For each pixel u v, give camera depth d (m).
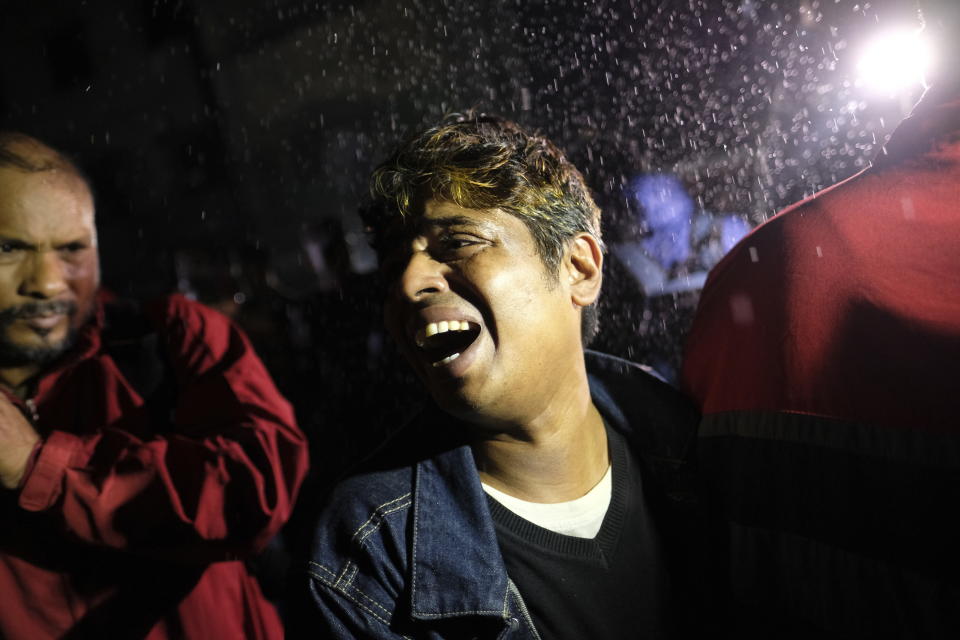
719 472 1.06
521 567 0.97
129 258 8.97
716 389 1.10
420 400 3.14
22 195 1.23
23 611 1.28
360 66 8.15
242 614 1.57
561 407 0.98
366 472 1.02
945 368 0.83
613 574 1.00
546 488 1.00
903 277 0.89
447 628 0.94
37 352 1.32
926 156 0.94
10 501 1.27
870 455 0.88
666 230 3.46
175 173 9.17
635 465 1.10
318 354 3.32
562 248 0.97
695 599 1.09
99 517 1.23
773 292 1.02
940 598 0.84
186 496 1.28
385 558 0.95
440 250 0.92
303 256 4.24
